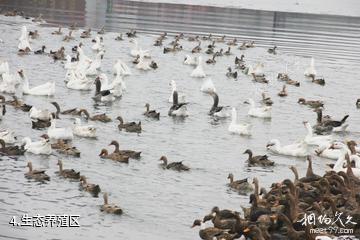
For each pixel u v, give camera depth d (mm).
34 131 55219
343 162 50812
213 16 137000
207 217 39156
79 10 131250
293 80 82750
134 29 113750
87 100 67188
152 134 57656
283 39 114000
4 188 43281
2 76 70562
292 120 66625
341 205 41625
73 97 67812
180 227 39844
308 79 86250
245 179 46062
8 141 51469
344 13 155500
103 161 49625
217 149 55125
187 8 145750
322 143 56094
